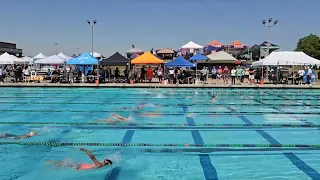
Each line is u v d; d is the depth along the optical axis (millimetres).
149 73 25219
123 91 20125
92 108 13367
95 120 10797
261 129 9492
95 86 21938
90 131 9172
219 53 29797
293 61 23812
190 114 12016
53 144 7840
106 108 13359
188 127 9758
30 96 17594
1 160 6668
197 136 8609
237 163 6461
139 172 6004
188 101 15578
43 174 5934
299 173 5922
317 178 5680
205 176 5801
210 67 34375
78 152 7215
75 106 13938
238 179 5645
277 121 10742
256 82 25391
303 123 10406
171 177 5770
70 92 19609
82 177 5770
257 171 6023
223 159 6703
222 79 29047
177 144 7832
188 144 7832
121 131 9195
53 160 6684
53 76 24781
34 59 31703
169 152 7195
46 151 7285
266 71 31172
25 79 25219
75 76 25812
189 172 5992
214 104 14641
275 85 22281
